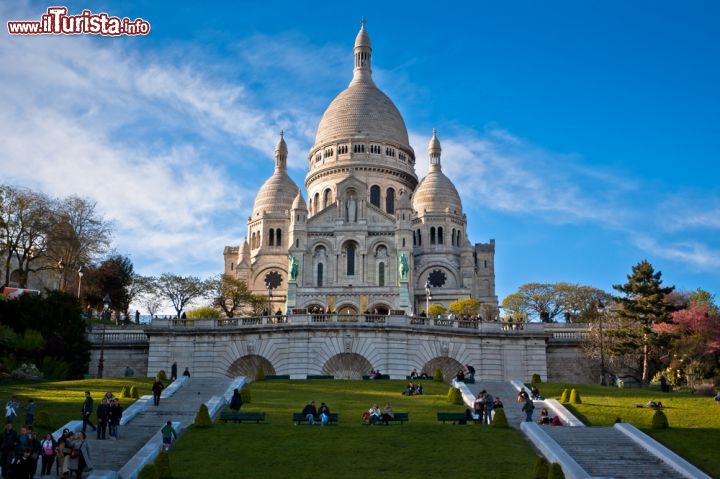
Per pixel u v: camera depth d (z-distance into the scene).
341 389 64.81
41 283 112.31
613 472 39.00
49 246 99.38
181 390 61.47
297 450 41.94
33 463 34.81
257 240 163.00
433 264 153.62
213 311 116.50
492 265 165.88
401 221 142.50
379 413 49.47
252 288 156.12
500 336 80.88
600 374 81.56
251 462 39.94
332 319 78.56
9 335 74.56
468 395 59.50
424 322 79.69
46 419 46.34
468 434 45.41
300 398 59.69
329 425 48.19
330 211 146.00
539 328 81.50
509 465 39.38
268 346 78.00
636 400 58.50
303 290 136.62
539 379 71.00
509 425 48.09
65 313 79.88
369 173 163.12
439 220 156.25
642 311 80.12
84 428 44.88
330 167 163.25
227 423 48.72
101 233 106.75
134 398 57.06
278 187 166.62
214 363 79.31
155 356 79.94
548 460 40.41
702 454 41.81
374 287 136.75
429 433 45.59
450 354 79.25
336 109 170.75
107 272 115.06
